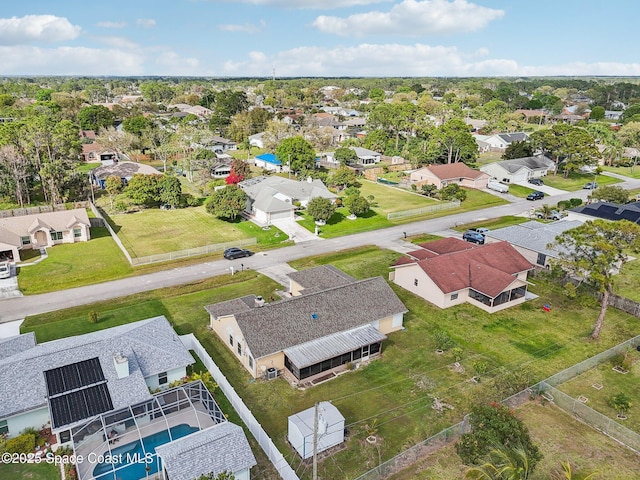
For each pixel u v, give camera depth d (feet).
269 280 177.06
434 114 613.93
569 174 371.56
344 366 123.95
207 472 79.92
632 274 189.47
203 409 99.66
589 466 91.40
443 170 331.77
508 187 328.08
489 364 125.90
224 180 326.65
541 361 127.85
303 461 92.07
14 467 88.74
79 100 620.08
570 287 142.41
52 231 209.46
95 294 164.45
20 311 151.43
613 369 124.36
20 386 97.25
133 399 96.94
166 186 266.77
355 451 94.89
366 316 134.21
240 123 527.81
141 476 83.87
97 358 105.70
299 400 110.63
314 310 130.62
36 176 286.87
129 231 229.86
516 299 160.97
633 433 96.63
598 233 142.41
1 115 463.42
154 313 150.71
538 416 106.11
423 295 164.55
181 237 221.87
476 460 81.92
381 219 256.52
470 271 165.78
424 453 94.02
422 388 115.65
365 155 403.54
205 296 163.22
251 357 117.60
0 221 204.33
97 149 404.77
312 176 332.39
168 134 422.82
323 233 231.91
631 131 456.45
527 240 195.72
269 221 244.63
